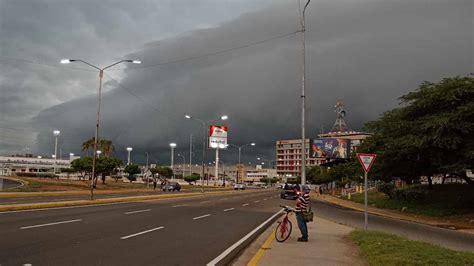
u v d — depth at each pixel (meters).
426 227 23.34
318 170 110.31
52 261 9.13
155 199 39.00
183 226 17.31
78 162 69.31
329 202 50.28
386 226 22.44
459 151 29.23
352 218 26.78
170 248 11.59
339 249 12.12
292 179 147.88
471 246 15.74
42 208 23.39
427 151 31.12
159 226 16.78
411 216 30.91
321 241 13.80
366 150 40.41
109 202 31.50
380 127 36.84
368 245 12.02
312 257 10.70
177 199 40.12
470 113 27.56
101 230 14.66
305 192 14.02
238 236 14.92
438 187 40.75
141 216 20.75
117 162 72.19
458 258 10.18
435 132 28.20
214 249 11.78
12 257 9.36
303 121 27.33
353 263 10.01
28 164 129.75
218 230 16.52
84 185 64.38
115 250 10.81
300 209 13.82
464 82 29.75
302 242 13.48
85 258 9.59
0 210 20.61
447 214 29.59
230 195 56.25
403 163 36.66
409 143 29.34
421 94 31.78
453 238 18.30
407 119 33.34
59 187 55.88
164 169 118.00
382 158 36.69
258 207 32.88
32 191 45.84
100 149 90.00
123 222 17.61
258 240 14.51
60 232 13.63
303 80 27.66
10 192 40.69
